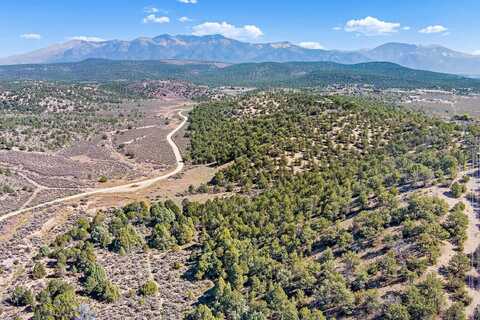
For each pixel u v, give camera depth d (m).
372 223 64.75
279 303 54.22
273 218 81.19
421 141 115.81
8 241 81.75
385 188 81.62
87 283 63.28
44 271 68.44
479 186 74.00
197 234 84.75
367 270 55.78
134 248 78.81
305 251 67.62
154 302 60.97
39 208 101.50
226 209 88.62
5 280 67.38
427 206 64.62
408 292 48.22
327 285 53.22
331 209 75.75
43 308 55.44
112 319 56.47
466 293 47.75
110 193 114.69
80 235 82.56
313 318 49.12
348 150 118.25
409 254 56.25
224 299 57.09
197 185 119.38
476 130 115.75
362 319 48.81
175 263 72.62
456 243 57.53
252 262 65.75
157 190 116.81
